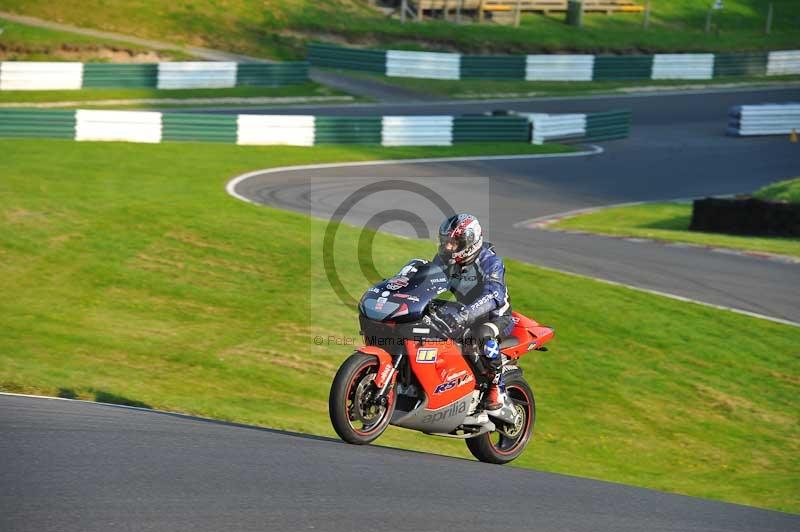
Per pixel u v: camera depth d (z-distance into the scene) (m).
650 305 49.06
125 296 49.22
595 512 19.19
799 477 32.50
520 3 178.25
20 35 136.88
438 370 23.91
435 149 105.06
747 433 36.31
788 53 163.88
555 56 148.50
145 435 22.00
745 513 21.22
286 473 19.23
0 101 113.50
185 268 53.56
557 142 113.75
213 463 19.47
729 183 96.75
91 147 89.50
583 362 42.03
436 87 140.62
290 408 35.41
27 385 33.38
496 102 135.00
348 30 162.12
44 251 55.00
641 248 62.88
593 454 33.91
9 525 14.57
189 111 117.81
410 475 20.64
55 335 42.88
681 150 112.75
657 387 39.91
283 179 83.06
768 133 123.19
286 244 58.47
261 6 163.75
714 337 44.97
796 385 40.34
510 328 25.59
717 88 153.00
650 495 22.41
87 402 28.69
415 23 168.62
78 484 17.02
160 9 156.38
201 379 38.44
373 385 23.66
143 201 67.06
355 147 102.25
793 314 48.31
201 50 148.00
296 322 46.22
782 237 70.44
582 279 53.50
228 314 47.09
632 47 169.38
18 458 18.61
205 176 81.06
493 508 18.38
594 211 81.25
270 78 134.00
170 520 15.34
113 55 138.50
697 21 190.75
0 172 74.00
